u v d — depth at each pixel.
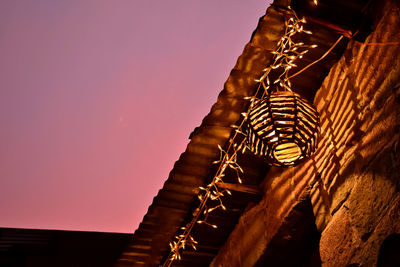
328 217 3.15
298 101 2.63
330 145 3.29
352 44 3.22
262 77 3.19
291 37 3.25
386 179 2.56
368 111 2.90
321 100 3.54
